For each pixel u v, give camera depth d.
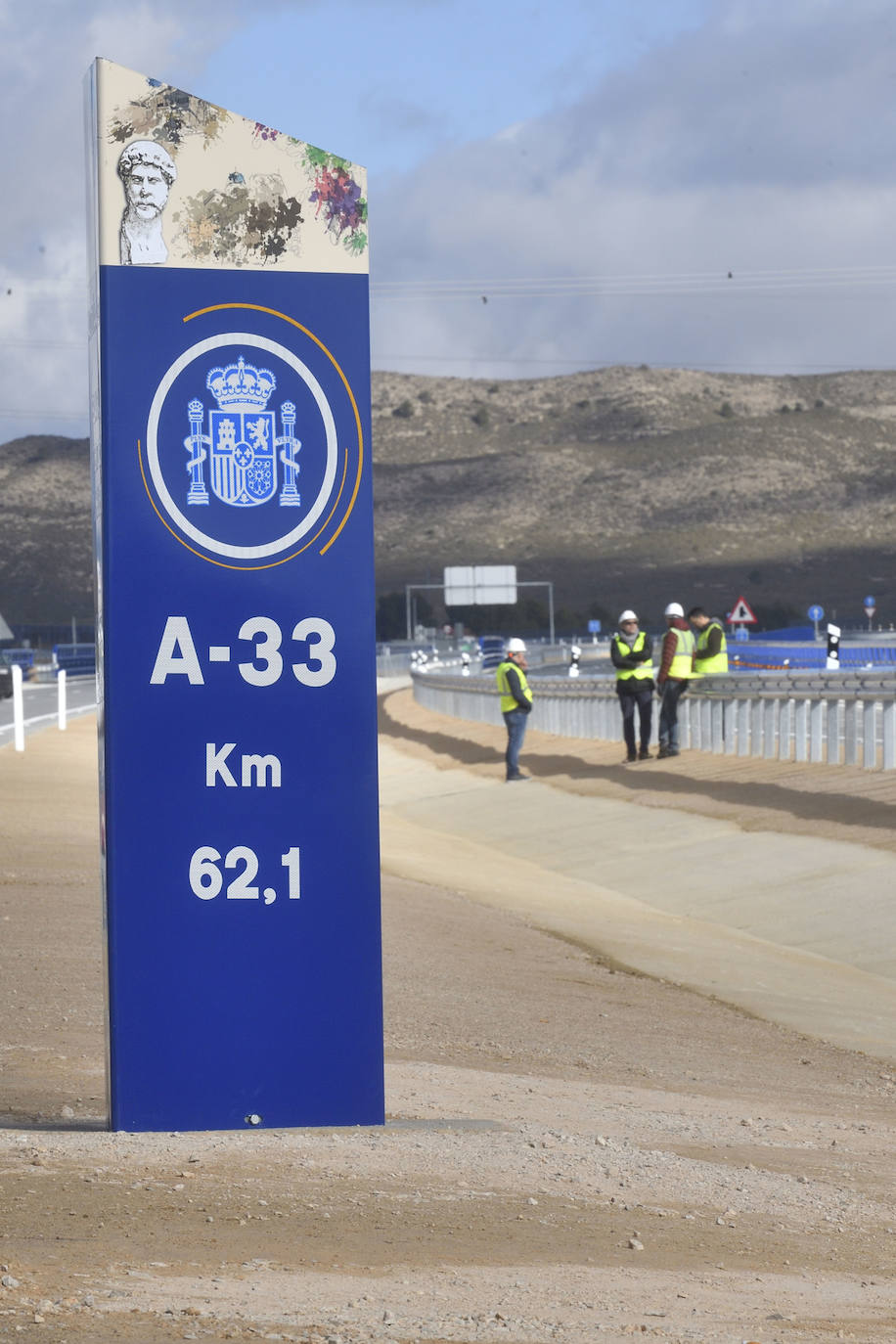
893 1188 10.41
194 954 10.23
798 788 38.12
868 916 25.22
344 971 10.47
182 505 10.19
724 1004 19.20
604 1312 6.89
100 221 10.12
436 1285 7.13
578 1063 14.73
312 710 10.38
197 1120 10.24
